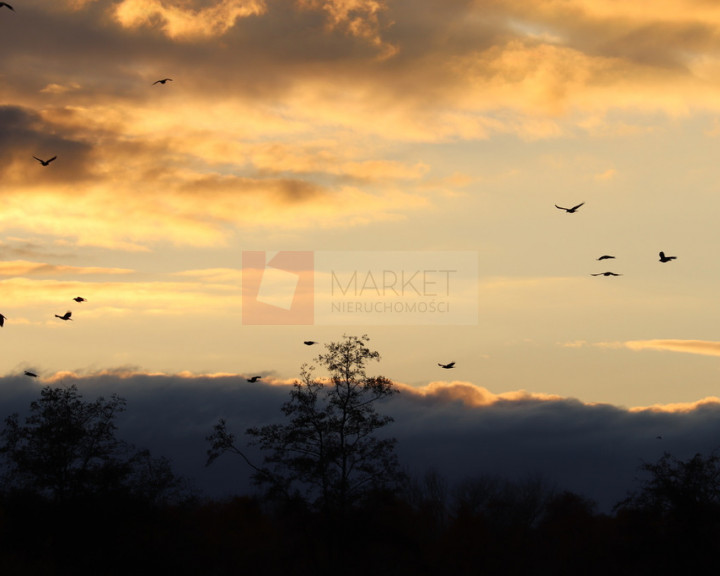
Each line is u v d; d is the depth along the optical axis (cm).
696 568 5428
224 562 6044
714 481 5581
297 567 5622
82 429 5778
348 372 5650
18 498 5678
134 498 5809
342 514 5322
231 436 5528
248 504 6538
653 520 5581
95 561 5606
